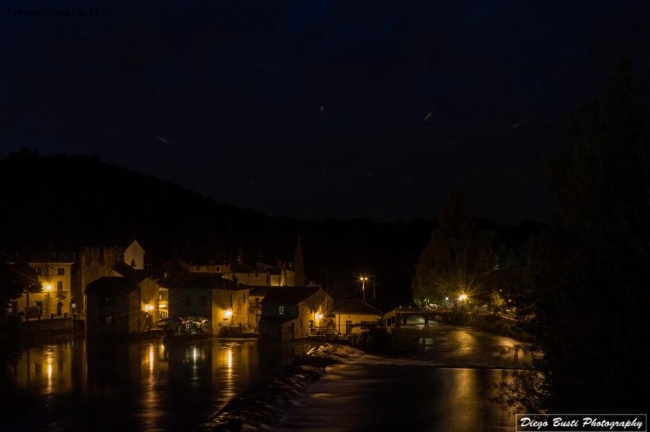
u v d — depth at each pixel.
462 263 72.31
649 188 8.55
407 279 108.50
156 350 53.91
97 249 75.50
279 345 57.16
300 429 21.83
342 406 25.88
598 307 8.78
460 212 74.19
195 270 87.50
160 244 111.12
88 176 146.75
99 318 62.09
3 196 121.81
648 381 8.21
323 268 105.88
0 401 32.66
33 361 47.06
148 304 67.44
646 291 8.38
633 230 8.61
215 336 63.34
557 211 11.07
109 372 41.94
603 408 8.89
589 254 9.27
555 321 9.86
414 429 21.72
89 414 29.61
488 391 29.59
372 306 64.69
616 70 9.61
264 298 63.88
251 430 21.38
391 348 46.94
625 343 8.41
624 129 9.30
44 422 28.23
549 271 10.47
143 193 148.75
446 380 33.22
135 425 27.23
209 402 31.98
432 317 74.06
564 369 9.60
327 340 59.00
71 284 72.81
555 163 11.13
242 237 129.00
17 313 63.47
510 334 56.00
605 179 9.20
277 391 27.88
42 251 73.06
